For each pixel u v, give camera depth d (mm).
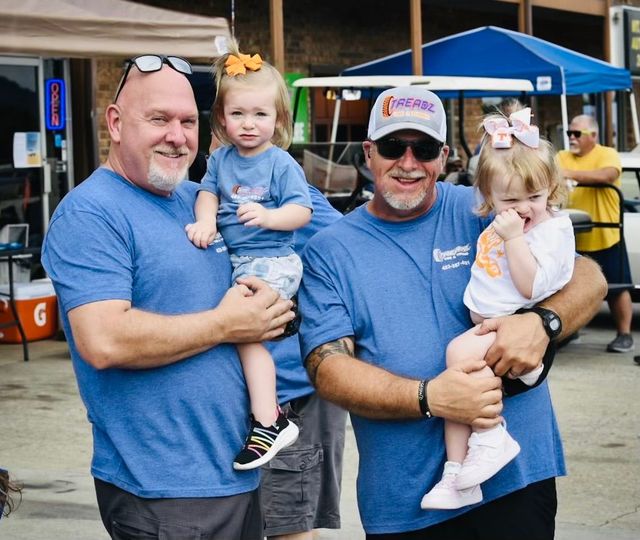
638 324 13172
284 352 4691
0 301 11797
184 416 3736
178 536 3707
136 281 3732
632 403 9211
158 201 3865
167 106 3730
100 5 10188
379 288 3936
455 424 3820
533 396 3943
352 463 7582
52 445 8016
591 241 11383
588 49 24891
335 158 12703
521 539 3885
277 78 4371
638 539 6168
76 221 3680
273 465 4758
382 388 3746
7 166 13109
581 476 7301
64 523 6387
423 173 3891
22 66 13188
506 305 3840
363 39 19859
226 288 3969
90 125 13711
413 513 3883
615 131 24922
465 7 20219
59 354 11297
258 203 4191
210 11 16984
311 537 4863
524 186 3834
